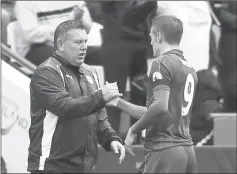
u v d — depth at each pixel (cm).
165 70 1545
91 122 1560
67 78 1544
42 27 2395
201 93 2389
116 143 1617
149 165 1580
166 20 1603
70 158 1532
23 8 2388
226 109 2455
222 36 2480
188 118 1608
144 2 2323
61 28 1544
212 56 2470
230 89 2453
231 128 2291
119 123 2312
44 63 1544
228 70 2467
